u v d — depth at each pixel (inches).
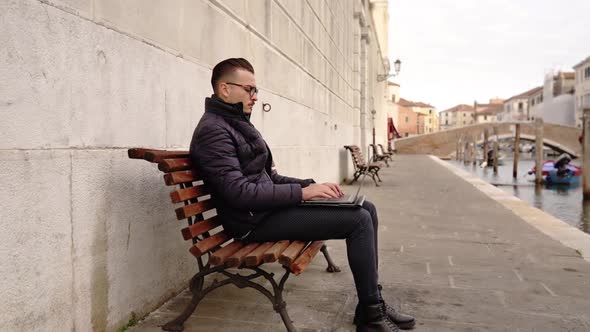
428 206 314.0
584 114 642.2
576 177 876.0
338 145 450.6
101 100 96.6
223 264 102.3
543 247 195.0
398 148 2224.4
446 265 166.6
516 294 135.6
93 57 93.8
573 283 146.0
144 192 113.0
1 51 72.3
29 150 77.8
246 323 111.7
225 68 108.0
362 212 104.4
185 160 102.0
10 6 73.9
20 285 76.2
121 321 104.7
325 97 373.1
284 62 243.6
